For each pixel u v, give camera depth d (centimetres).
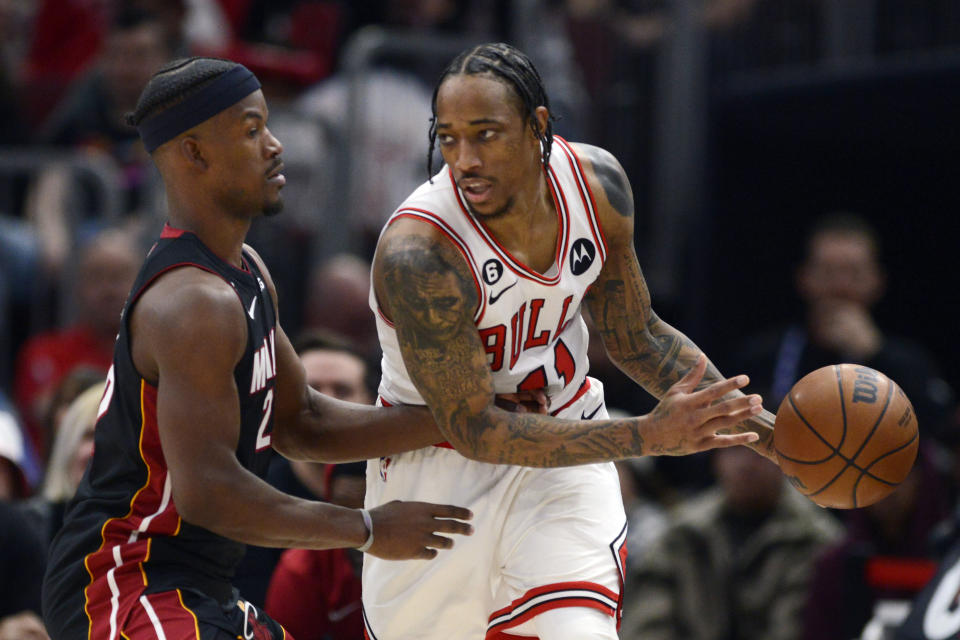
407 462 1300
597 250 1240
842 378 1197
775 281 2839
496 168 1142
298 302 2595
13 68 3156
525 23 2684
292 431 1280
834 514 2356
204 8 3102
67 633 1137
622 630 2177
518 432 1148
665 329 1327
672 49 2766
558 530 1244
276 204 1183
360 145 2617
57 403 1909
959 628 1422
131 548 1133
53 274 2655
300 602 1519
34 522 1703
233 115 1146
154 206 2567
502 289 1195
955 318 2978
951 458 2139
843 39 2733
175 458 1096
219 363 1103
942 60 2523
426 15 2934
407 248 1170
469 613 1284
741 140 2820
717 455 2322
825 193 2914
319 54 3081
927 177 2941
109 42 2878
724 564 2156
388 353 1277
